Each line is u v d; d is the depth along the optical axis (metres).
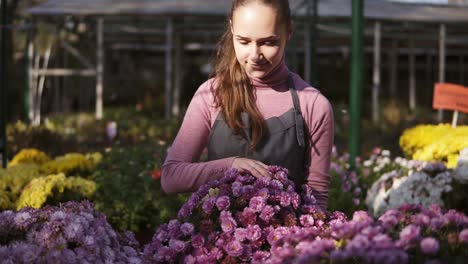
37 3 18.69
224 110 2.15
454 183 3.59
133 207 4.16
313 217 2.05
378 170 4.79
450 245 1.88
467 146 3.84
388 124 13.98
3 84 4.57
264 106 2.17
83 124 13.09
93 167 4.89
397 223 2.03
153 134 12.07
